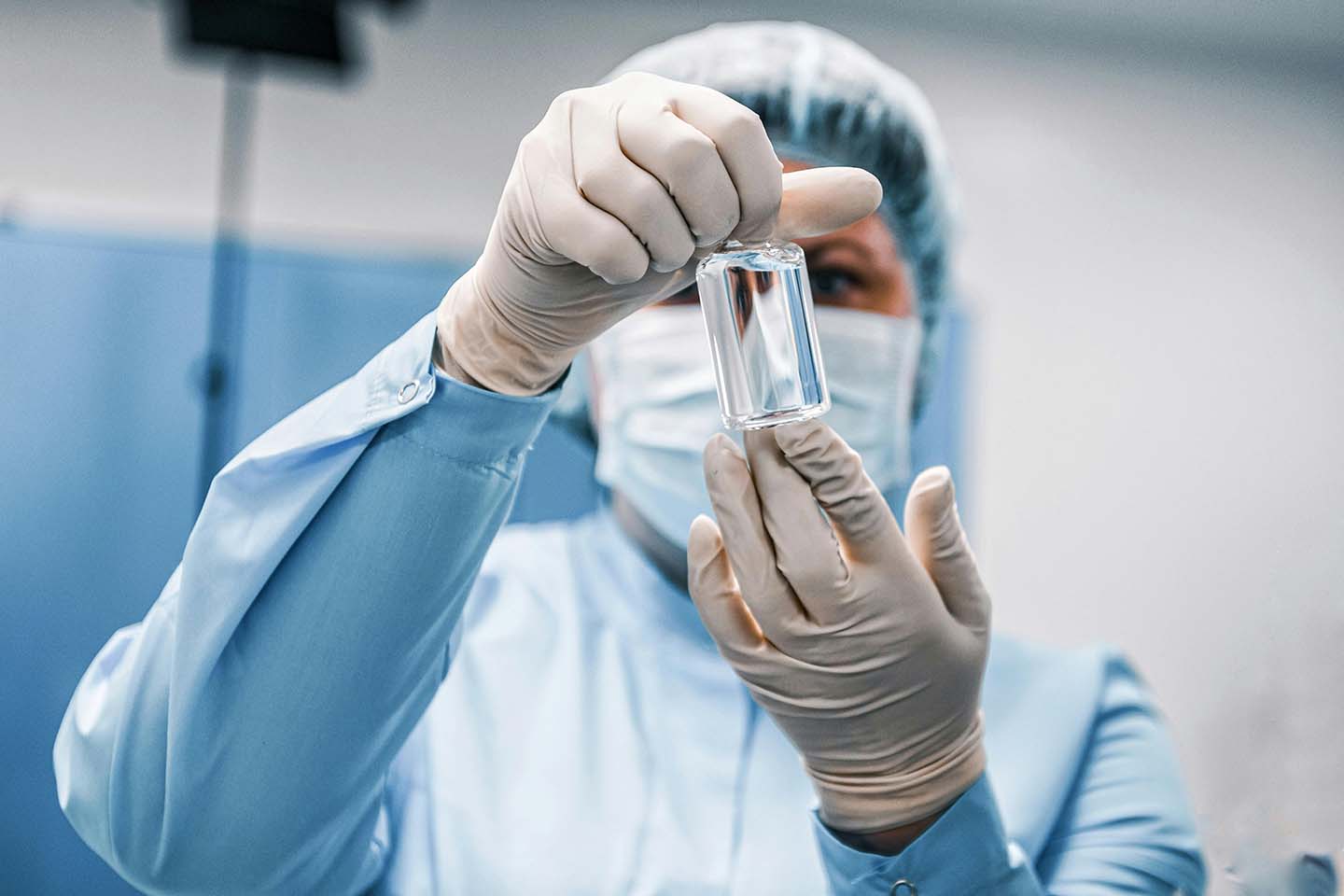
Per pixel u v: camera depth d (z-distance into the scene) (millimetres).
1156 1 3006
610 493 1394
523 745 1192
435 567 819
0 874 2078
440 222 2889
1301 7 2979
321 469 808
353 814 925
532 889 1095
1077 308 3066
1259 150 3170
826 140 1350
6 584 2166
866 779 938
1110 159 3145
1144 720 1283
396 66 2943
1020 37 3166
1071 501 2965
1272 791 989
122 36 2830
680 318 1254
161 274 2289
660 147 687
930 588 884
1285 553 1065
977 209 3092
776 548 869
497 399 794
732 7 3076
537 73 3000
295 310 2330
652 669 1266
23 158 2746
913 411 1481
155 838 896
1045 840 1164
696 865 1132
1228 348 3078
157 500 2230
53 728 2135
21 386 2215
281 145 2857
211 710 837
